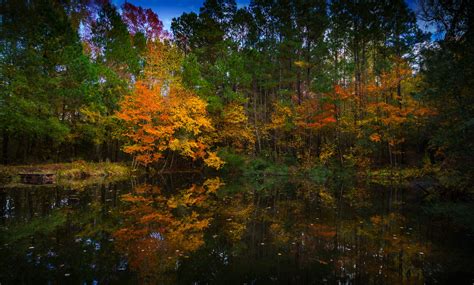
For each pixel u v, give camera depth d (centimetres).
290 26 2812
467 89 1104
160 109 2244
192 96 2392
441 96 1180
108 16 2581
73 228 874
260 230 886
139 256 661
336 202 1353
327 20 2714
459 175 1309
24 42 1892
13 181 1836
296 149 2923
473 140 1079
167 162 3000
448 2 1170
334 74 2478
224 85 2677
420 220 1015
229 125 2794
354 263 636
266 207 1233
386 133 2233
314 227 924
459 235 839
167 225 928
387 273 586
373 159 2589
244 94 2895
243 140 2927
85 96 2183
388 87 2291
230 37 3091
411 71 2173
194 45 3020
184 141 2367
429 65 1255
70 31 2153
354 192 1650
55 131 2041
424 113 1891
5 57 1797
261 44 2803
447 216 1066
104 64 2559
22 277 543
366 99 2591
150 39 2744
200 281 543
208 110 2616
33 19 1928
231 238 803
